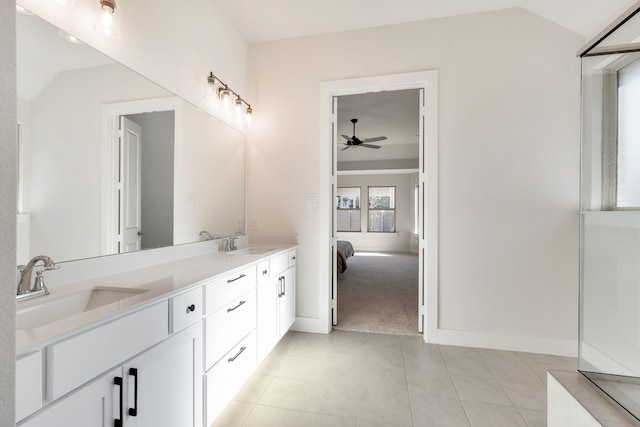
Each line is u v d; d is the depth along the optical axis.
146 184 1.80
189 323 1.34
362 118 5.59
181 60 2.11
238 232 2.88
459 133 2.60
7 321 0.50
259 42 3.04
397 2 2.46
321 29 2.83
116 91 1.60
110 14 1.48
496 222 2.54
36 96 1.24
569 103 2.42
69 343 0.82
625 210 1.58
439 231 2.64
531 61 2.48
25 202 1.19
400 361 2.31
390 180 8.67
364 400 1.83
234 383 1.73
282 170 2.98
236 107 2.82
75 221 1.38
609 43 1.62
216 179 2.53
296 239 2.95
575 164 2.41
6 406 0.50
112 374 0.96
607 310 1.61
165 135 1.96
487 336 2.55
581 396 1.26
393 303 3.75
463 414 1.71
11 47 0.51
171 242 2.00
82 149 1.42
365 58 2.79
